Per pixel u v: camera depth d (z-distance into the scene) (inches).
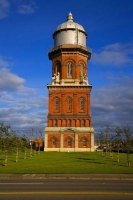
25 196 556.7
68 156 2162.9
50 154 2476.6
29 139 3420.3
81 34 3459.6
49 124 3063.5
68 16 3627.0
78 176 929.5
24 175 959.6
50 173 1015.0
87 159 1828.2
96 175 958.4
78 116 3068.4
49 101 3134.8
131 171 1092.5
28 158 1979.6
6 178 904.9
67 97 3134.8
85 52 3366.1
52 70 3388.3
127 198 542.6
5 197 546.9
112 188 667.4
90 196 559.2
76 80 3230.8
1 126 1487.5
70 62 3297.2
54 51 3358.8
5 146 1450.5
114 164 1448.1
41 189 644.7
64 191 615.2
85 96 3132.4
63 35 3412.9
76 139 2989.7
